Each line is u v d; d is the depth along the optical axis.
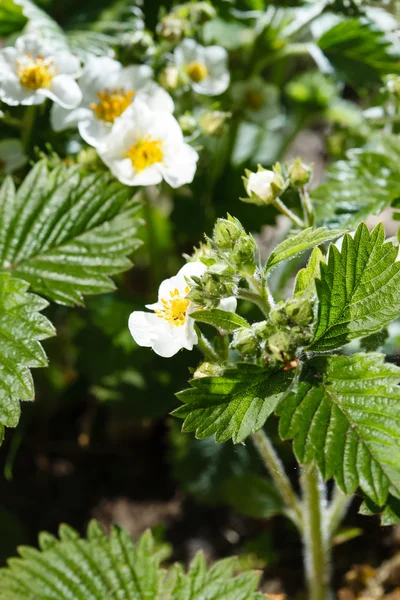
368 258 0.29
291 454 0.37
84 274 0.33
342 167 0.36
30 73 0.34
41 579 0.33
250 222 0.40
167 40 0.37
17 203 0.34
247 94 0.40
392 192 0.35
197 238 0.40
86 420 0.42
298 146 0.48
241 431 0.29
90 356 0.38
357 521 0.38
